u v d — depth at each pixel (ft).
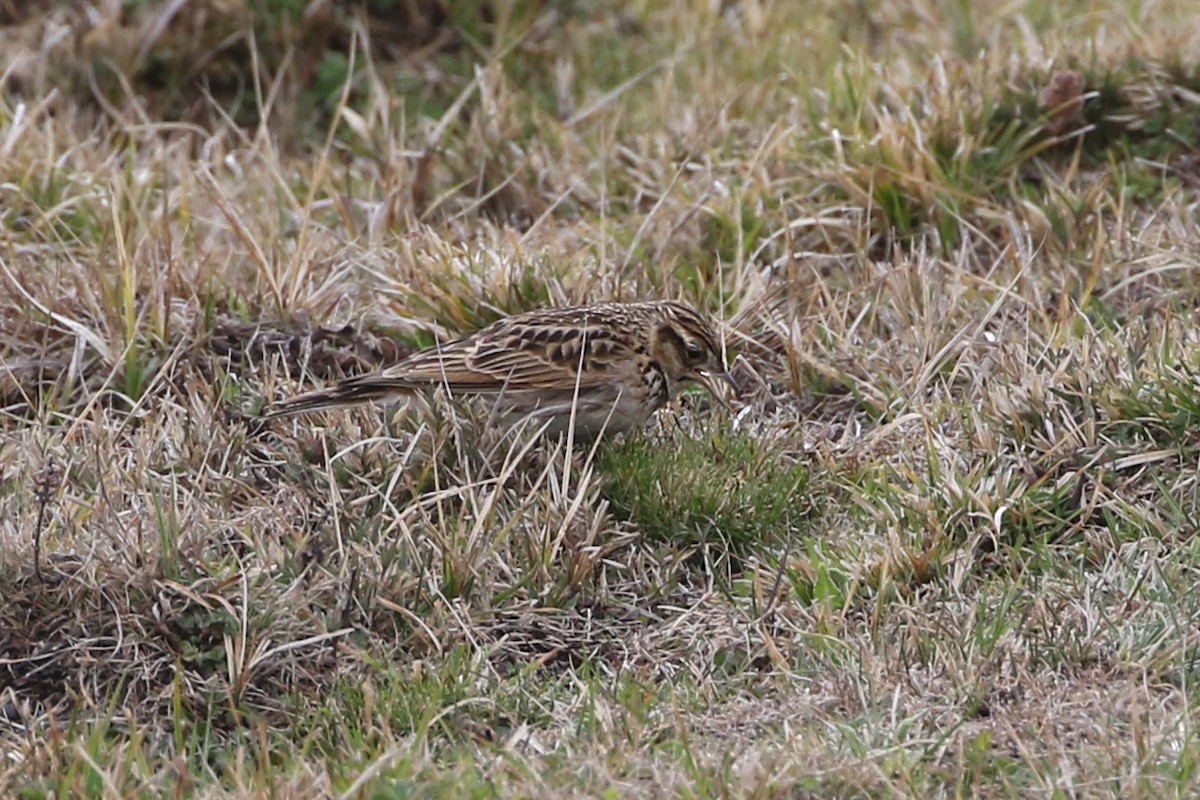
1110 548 33.22
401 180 49.01
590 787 26.32
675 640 32.19
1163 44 50.44
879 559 32.89
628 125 53.11
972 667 29.37
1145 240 43.75
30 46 59.16
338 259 44.60
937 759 27.12
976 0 59.31
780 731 28.35
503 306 42.19
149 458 35.96
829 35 57.88
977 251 45.60
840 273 44.75
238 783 26.55
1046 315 40.57
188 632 30.48
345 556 32.09
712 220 46.03
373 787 26.43
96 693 29.84
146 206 47.32
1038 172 48.21
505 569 33.06
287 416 37.42
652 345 37.78
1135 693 28.27
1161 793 25.58
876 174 46.01
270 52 59.00
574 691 30.37
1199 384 35.86
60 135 51.57
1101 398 36.27
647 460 35.99
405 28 60.39
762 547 34.63
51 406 38.91
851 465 37.04
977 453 36.04
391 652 30.96
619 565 33.88
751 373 40.68
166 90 58.39
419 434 34.78
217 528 32.94
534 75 59.16
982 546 34.19
